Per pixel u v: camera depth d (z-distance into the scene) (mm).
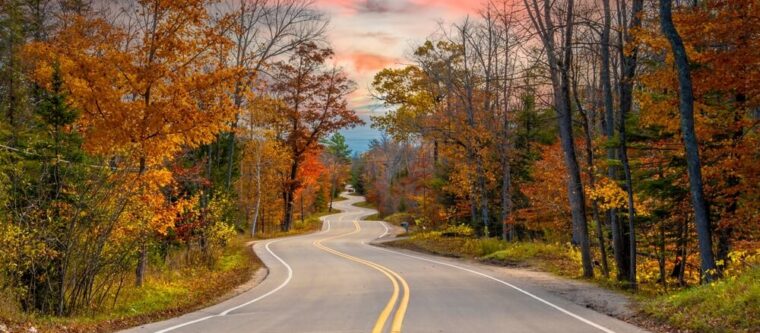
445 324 10414
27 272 12930
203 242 24766
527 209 32656
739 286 11148
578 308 12617
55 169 13438
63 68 14344
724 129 16703
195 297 16594
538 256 26688
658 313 11422
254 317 11914
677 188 19047
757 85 15203
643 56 19359
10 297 11469
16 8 23750
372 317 11367
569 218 33812
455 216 41031
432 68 34344
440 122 34969
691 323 10289
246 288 18844
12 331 9656
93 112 14633
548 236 37219
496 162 34969
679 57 13891
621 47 18016
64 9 21906
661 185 19281
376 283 18234
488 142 34281
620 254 20828
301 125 52312
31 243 12258
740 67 15172
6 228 12023
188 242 24062
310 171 59719
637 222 22266
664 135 19078
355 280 19375
